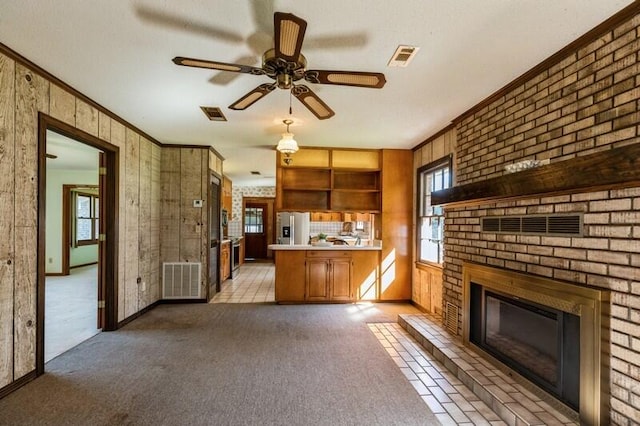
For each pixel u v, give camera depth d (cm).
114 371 271
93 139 327
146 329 377
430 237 464
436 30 201
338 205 544
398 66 246
